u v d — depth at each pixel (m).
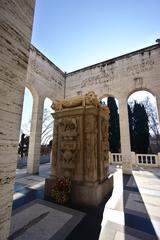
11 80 1.85
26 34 2.19
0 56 1.73
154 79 11.15
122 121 11.49
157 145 25.91
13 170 1.79
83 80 14.50
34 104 11.36
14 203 4.62
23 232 3.07
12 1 2.00
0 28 1.76
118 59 13.12
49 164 16.41
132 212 4.10
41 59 12.16
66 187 4.80
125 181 7.79
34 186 6.66
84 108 5.61
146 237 2.97
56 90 13.82
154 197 5.30
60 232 3.09
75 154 5.35
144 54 12.02
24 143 19.19
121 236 2.99
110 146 19.89
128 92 11.98
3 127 1.69
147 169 11.67
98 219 3.67
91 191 4.67
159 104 10.66
